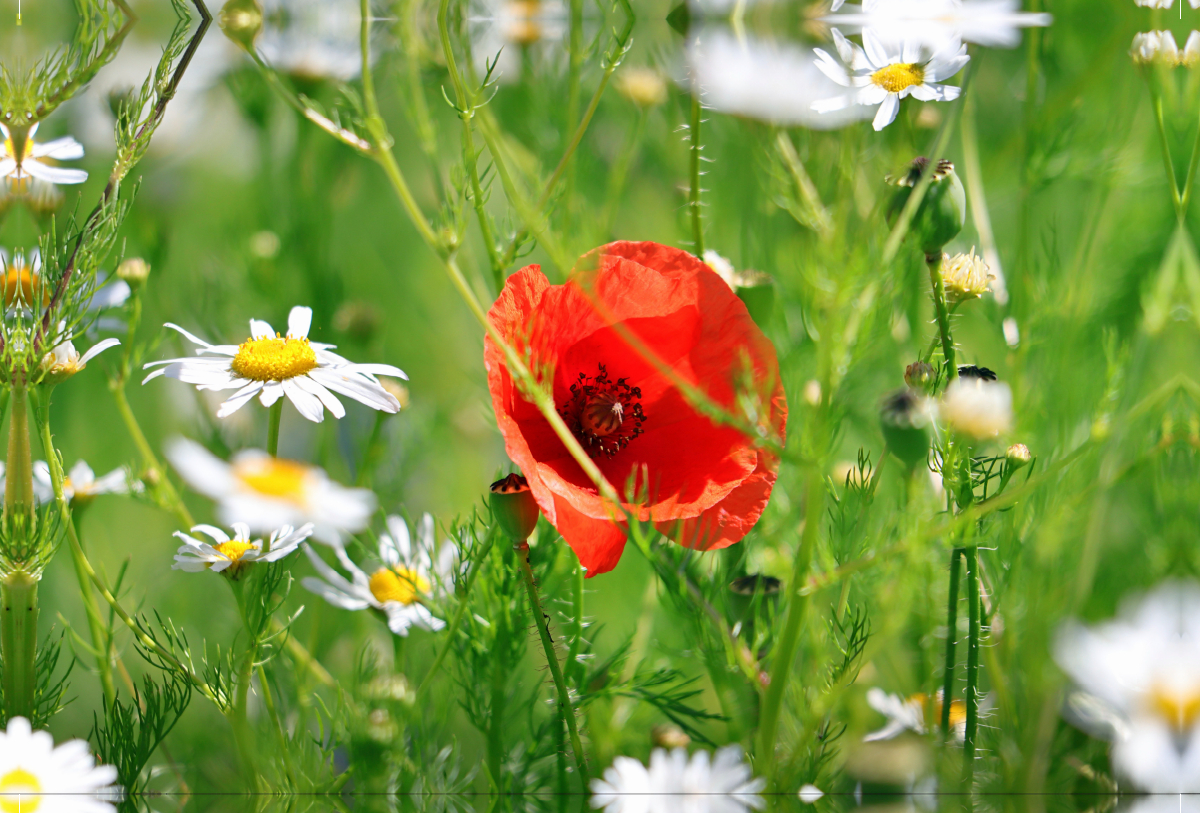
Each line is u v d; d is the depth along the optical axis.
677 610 0.94
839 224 0.91
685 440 0.94
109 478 0.99
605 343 0.95
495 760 0.96
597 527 0.93
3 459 1.03
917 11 0.93
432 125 0.97
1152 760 0.90
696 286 0.94
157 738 0.95
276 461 0.87
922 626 0.97
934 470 0.93
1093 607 0.96
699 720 1.00
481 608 0.98
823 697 0.92
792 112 0.93
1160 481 0.97
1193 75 0.98
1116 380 0.93
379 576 0.98
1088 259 1.01
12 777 0.90
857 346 0.92
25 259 0.95
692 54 0.96
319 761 0.96
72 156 0.95
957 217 0.93
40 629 1.03
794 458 0.91
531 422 0.94
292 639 1.00
